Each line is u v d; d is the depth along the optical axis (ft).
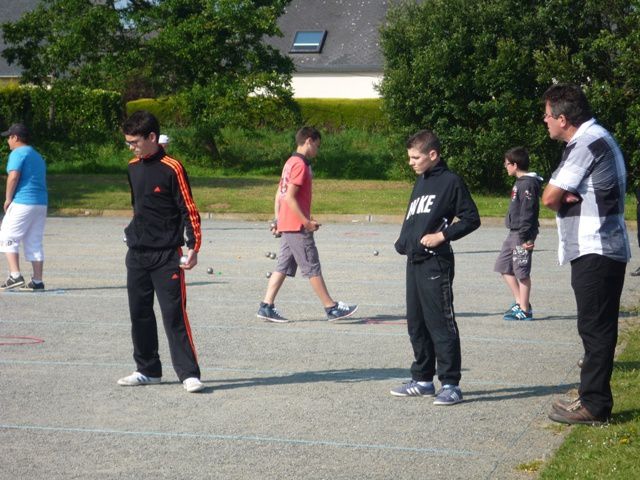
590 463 18.84
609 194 21.35
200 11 126.31
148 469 19.43
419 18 101.76
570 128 21.74
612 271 21.42
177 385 26.61
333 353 30.86
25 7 187.62
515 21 97.91
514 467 19.42
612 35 93.56
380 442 21.26
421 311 25.05
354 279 48.16
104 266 52.65
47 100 125.70
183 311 25.82
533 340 33.04
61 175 117.39
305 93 163.43
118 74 121.90
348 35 164.96
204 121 122.72
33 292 43.01
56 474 19.11
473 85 98.37
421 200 24.63
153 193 25.38
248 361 29.66
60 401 24.79
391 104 101.45
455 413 23.67
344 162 127.85
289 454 20.42
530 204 36.11
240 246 63.36
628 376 26.04
